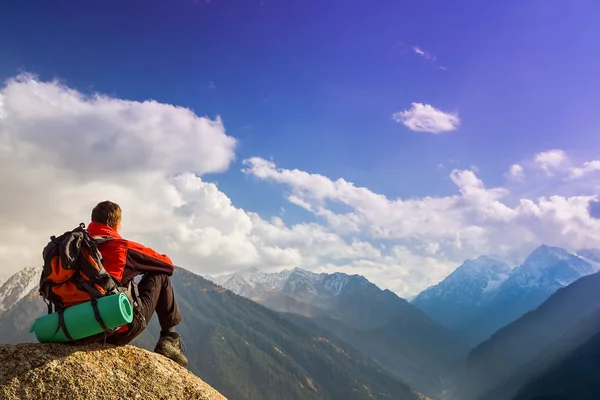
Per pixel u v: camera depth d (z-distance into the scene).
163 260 3.65
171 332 3.87
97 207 3.54
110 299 3.12
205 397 3.63
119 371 3.40
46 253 3.21
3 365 3.12
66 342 3.36
